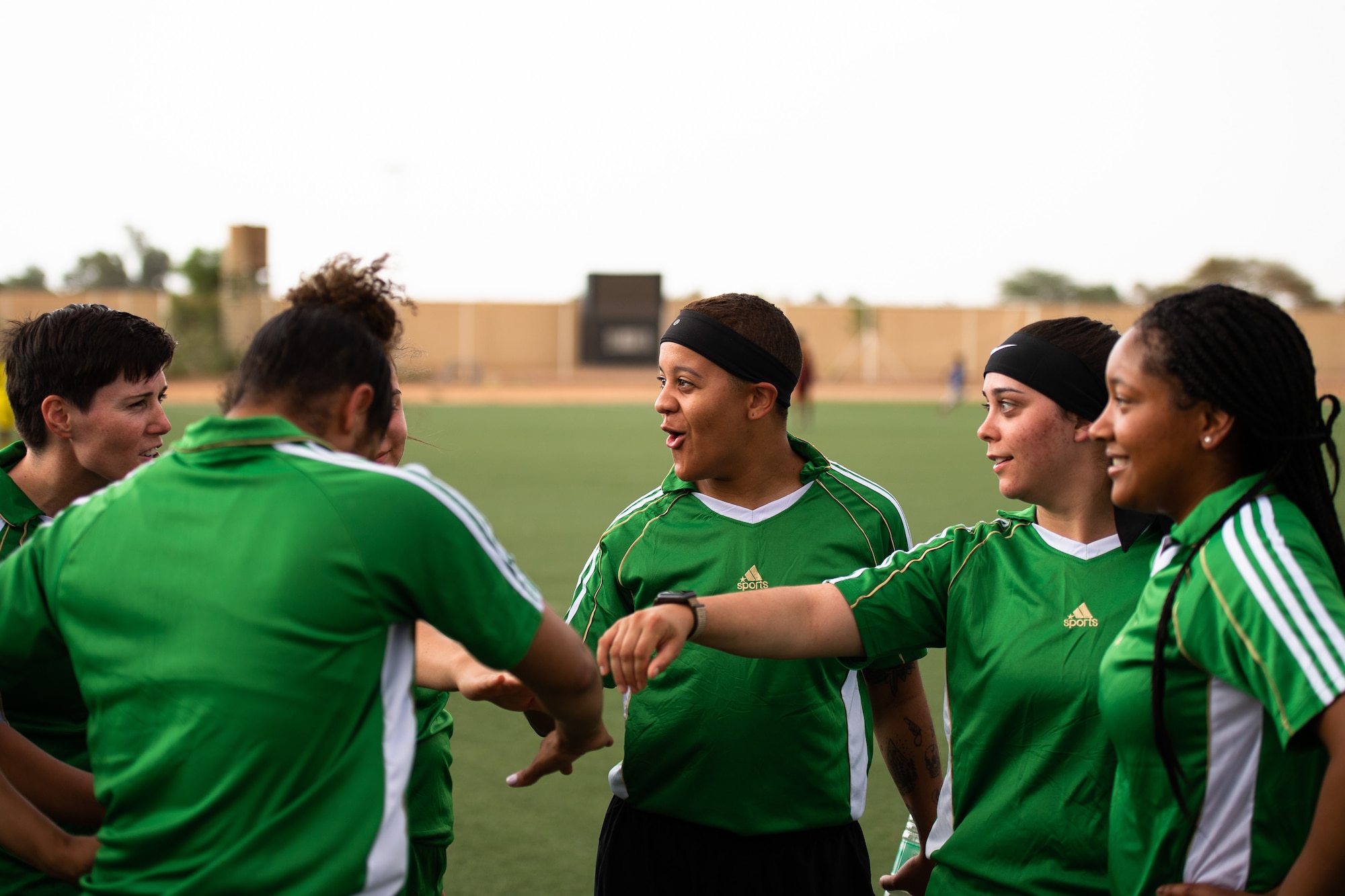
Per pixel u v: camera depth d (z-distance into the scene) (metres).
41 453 2.10
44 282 44.31
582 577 2.53
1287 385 1.47
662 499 2.44
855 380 45.50
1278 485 1.51
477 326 43.19
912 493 10.95
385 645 1.46
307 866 1.37
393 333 1.83
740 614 1.88
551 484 11.87
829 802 2.27
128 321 2.08
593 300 41.53
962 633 1.94
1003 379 1.91
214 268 36.06
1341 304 57.84
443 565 1.47
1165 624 1.49
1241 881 1.48
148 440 2.11
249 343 1.63
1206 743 1.47
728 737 2.23
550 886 3.21
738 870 2.26
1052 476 1.90
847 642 1.96
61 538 1.55
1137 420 1.53
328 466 1.47
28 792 1.75
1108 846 1.70
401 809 1.46
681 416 2.29
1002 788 1.86
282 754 1.38
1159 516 1.85
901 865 2.48
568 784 4.07
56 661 1.87
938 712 4.83
